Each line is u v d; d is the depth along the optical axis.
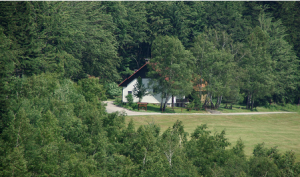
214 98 142.12
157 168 39.03
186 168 40.62
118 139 50.03
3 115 44.09
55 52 90.31
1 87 48.75
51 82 57.28
